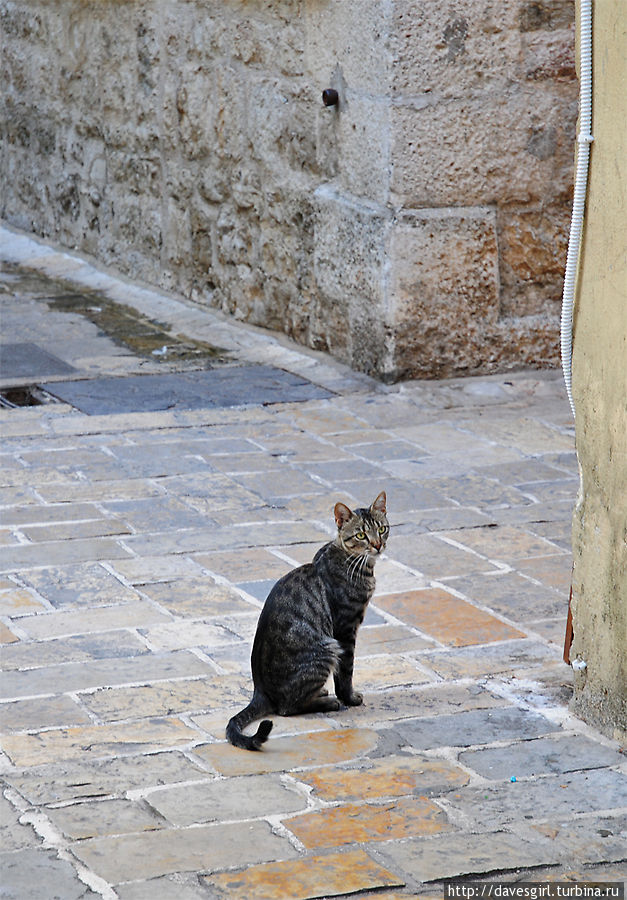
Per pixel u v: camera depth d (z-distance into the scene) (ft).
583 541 16.33
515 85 31.32
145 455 27.27
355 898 12.44
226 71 36.76
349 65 31.73
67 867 12.88
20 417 29.68
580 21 15.28
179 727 16.21
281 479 26.00
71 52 45.42
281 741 15.88
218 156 37.86
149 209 42.09
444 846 13.37
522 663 18.30
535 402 31.50
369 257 31.76
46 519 23.59
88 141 45.34
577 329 16.14
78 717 16.42
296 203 34.65
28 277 45.29
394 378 31.96
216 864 12.98
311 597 16.53
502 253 32.30
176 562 21.77
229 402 31.12
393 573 21.52
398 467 26.81
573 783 14.87
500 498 25.08
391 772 15.05
